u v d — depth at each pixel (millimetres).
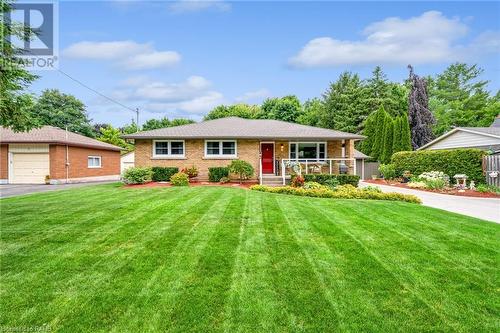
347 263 4684
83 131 40781
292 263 4664
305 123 46219
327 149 19312
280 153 19328
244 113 49375
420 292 3766
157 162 18594
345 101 42469
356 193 12070
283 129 19781
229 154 18750
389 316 3242
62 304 3426
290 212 8516
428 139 33844
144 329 3000
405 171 20609
